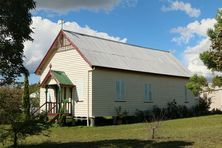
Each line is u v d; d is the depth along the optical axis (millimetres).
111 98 33781
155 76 39125
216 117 34156
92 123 31719
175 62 44375
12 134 17047
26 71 17406
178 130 24141
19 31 16547
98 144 18562
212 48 19109
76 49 33469
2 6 16047
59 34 35062
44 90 36406
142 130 24875
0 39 16562
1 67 16766
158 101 39188
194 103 44406
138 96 36688
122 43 40094
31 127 16938
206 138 19359
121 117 34000
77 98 33156
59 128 29422
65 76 34156
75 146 18234
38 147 18234
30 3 16688
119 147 17484
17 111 19188
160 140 19094
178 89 42188
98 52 34750
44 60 36406
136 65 37188
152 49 44000
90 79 32219
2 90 25750
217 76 22812
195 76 23969
